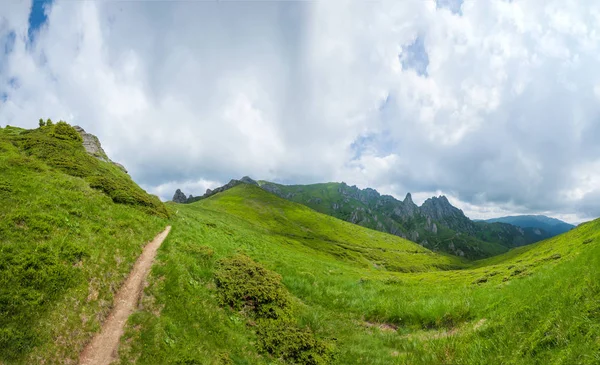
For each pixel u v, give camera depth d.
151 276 18.73
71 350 13.04
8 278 13.85
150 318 15.67
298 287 29.23
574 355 10.02
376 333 22.50
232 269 23.69
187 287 19.34
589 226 80.81
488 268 77.62
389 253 191.12
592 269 16.86
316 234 171.62
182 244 25.61
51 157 34.16
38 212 19.39
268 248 52.06
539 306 15.77
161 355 14.03
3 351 11.52
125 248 21.09
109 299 16.41
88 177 32.97
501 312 18.80
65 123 46.56
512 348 13.45
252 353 17.11
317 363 17.34
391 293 31.55
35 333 12.58
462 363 14.64
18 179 23.16
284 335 19.00
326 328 22.47
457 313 21.98
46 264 15.52
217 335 17.06
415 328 22.72
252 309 20.97
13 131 45.09
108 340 14.10
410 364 16.52
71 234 19.03
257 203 191.00
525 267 43.53
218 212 107.88
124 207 29.59
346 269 64.62
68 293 14.95
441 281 55.47
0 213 17.83
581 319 11.82
